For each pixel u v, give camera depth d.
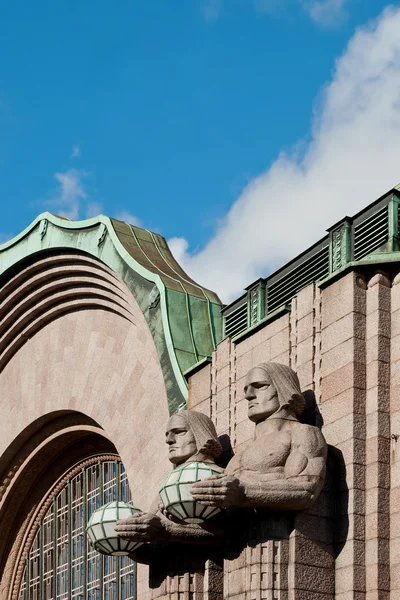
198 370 20.05
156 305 21.84
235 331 20.02
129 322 23.61
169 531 17.14
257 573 15.34
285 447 15.71
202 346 21.38
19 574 27.42
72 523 26.12
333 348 16.48
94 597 24.53
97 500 25.39
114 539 17.45
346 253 17.03
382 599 14.95
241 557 15.89
